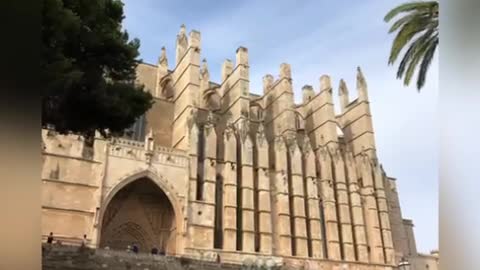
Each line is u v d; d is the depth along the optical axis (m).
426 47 20.55
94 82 19.67
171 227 44.03
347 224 54.94
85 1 19.23
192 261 32.66
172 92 56.56
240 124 52.66
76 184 38.34
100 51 20.30
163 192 43.72
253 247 46.34
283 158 53.31
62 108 19.22
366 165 60.56
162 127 53.06
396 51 21.56
